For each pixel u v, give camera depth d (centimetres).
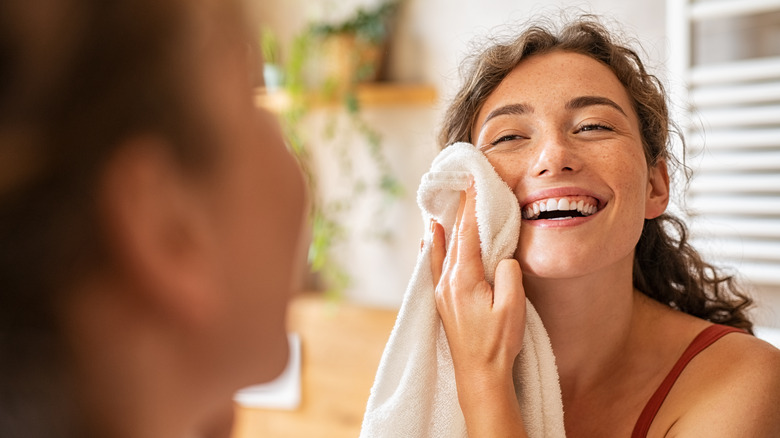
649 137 74
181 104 22
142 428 24
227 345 26
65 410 22
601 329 68
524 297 63
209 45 24
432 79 181
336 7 193
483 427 60
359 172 193
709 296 87
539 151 66
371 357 182
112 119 21
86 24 21
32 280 21
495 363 62
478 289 64
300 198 29
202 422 28
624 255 64
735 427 61
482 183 66
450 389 67
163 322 24
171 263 23
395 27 185
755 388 62
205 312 24
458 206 69
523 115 68
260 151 26
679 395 65
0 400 22
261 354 28
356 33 182
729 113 138
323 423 186
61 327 22
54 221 21
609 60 71
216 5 24
